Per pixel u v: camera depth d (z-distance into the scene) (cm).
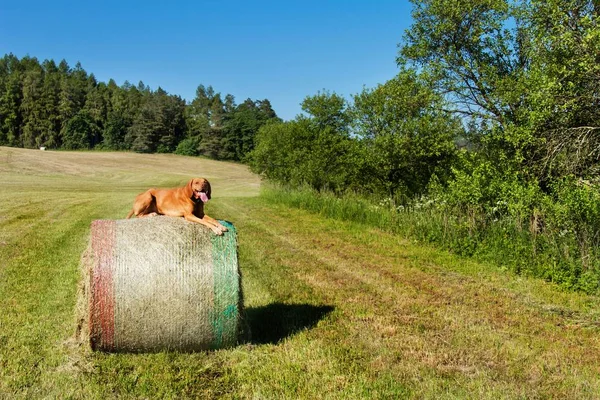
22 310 611
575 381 459
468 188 1088
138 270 474
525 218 995
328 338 548
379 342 539
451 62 1447
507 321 630
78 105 9906
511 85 1238
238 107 9769
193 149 8638
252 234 1298
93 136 9756
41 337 523
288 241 1198
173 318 479
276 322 601
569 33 982
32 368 452
